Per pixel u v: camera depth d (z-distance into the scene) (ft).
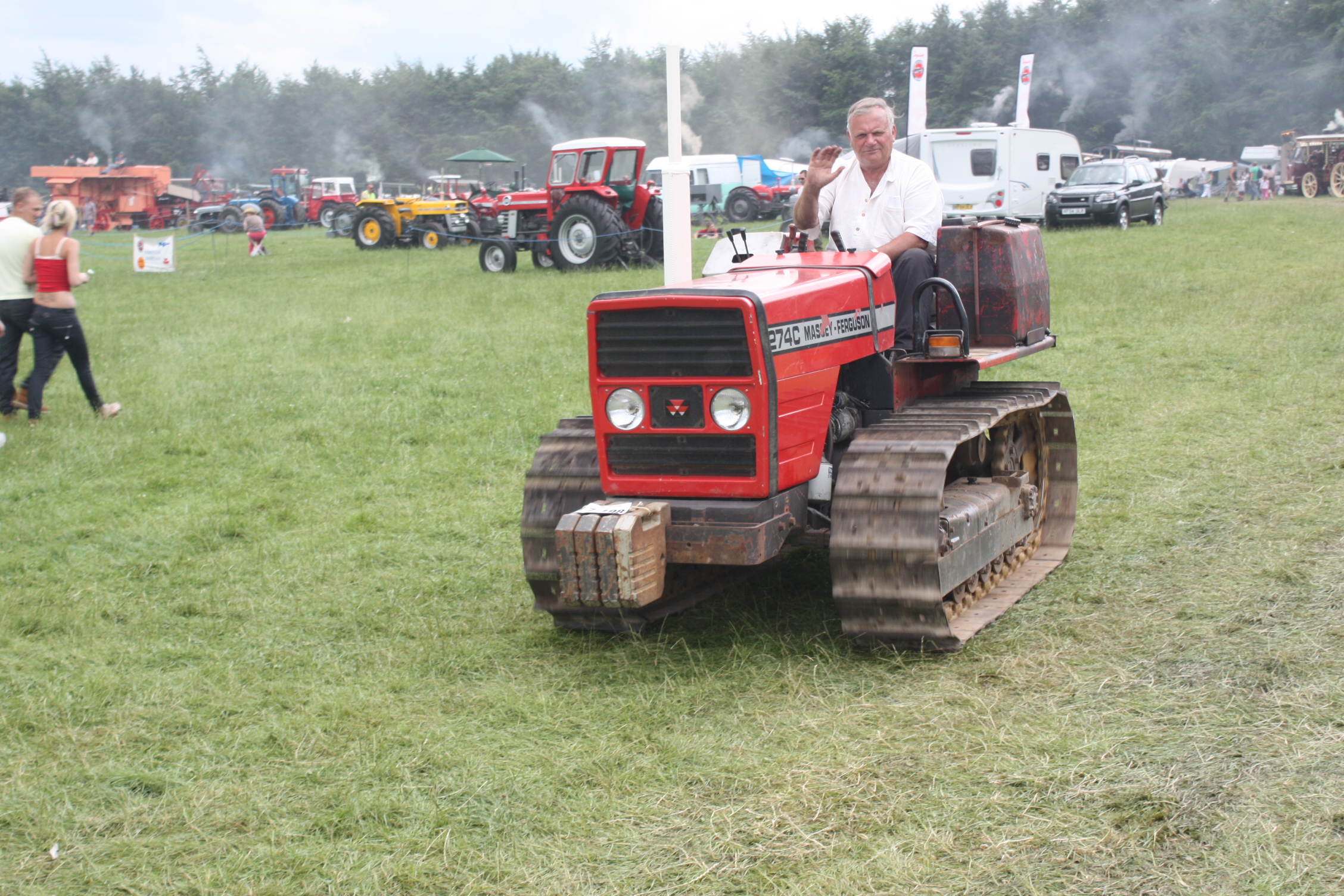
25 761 11.35
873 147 15.37
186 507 20.98
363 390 30.96
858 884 8.63
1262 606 13.51
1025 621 13.93
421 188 113.50
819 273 13.76
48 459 24.29
